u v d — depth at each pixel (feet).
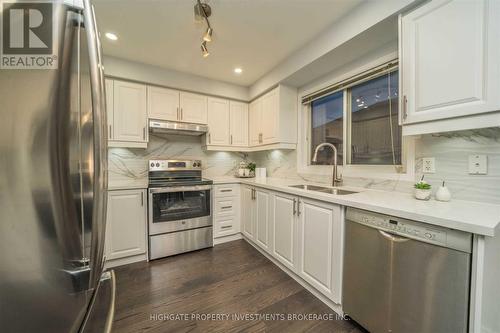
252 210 8.61
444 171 4.51
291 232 6.28
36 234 1.78
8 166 1.66
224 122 10.30
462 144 4.24
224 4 5.03
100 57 2.10
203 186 8.56
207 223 8.68
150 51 7.27
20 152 1.69
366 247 4.14
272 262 7.38
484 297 2.81
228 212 9.35
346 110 7.19
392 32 5.06
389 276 3.72
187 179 9.26
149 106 8.52
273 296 5.49
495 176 3.82
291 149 9.40
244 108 10.88
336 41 5.72
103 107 2.16
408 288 3.46
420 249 3.31
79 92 1.92
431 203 4.05
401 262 3.55
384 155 6.09
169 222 7.86
